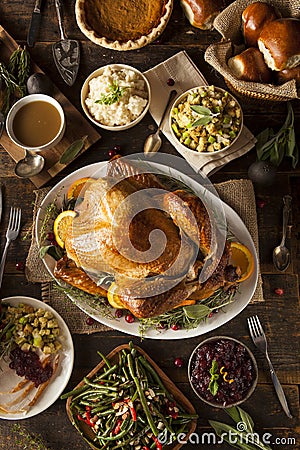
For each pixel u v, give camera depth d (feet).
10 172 5.29
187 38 5.35
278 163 5.14
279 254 5.17
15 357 5.01
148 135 5.29
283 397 5.08
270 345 5.18
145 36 5.19
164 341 5.17
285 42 4.78
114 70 5.15
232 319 5.19
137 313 4.66
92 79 5.14
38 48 5.35
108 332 5.19
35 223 5.09
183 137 5.07
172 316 4.92
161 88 5.26
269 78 4.96
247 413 5.13
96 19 5.28
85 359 5.17
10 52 5.30
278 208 5.25
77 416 5.04
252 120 5.29
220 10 5.14
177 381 5.15
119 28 5.28
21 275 5.21
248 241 5.02
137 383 4.91
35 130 5.09
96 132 5.23
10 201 5.26
